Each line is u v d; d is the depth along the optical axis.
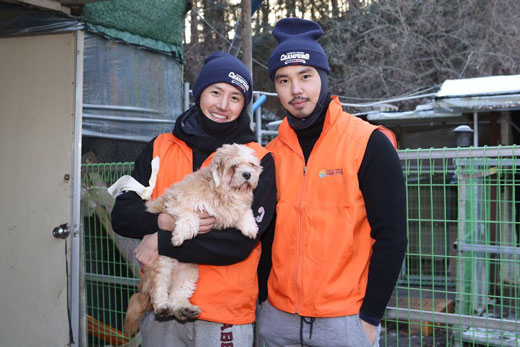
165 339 2.63
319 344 2.41
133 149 5.78
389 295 2.33
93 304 4.91
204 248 2.45
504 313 5.15
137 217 2.60
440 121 9.66
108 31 5.27
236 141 2.83
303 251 2.47
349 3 18.91
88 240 5.10
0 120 4.54
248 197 2.56
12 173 4.50
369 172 2.39
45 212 4.39
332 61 18.25
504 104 7.79
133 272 4.73
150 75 6.01
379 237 2.36
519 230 5.94
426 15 17.33
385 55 17.98
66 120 4.36
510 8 16.67
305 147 2.67
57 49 4.41
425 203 8.18
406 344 5.70
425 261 7.99
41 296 4.41
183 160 2.83
